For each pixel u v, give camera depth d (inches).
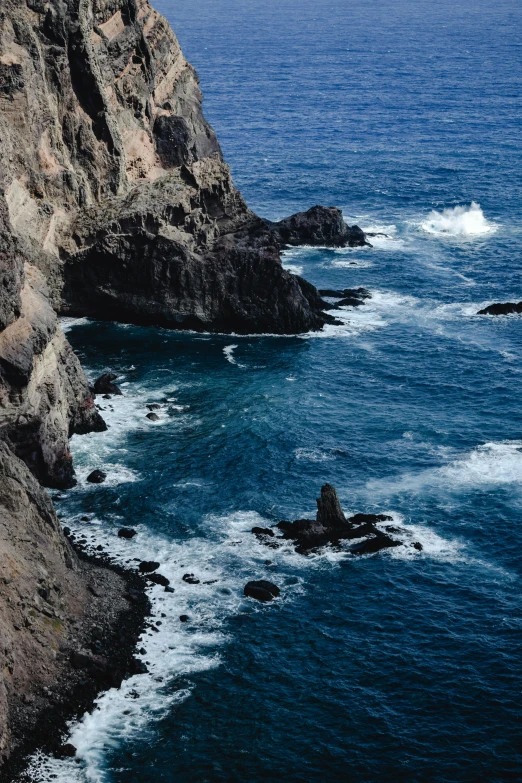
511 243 6496.1
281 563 3186.5
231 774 2420.0
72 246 4982.8
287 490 3592.5
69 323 5059.1
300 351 4830.2
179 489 3577.8
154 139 5969.5
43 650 2645.2
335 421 4114.2
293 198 7500.0
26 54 4722.0
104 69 5408.5
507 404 4284.0
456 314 5319.9
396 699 2662.4
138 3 6077.8
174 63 6382.9
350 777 2423.7
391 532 3356.3
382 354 4805.6
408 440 3966.5
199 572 3132.4
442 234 6673.2
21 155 4660.4
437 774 2434.8
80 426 3941.9
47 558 2878.9
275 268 4982.8
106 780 2380.7
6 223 3464.6
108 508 3452.3
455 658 2807.6
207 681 2689.5
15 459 3011.8
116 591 2979.8
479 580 3139.8
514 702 2655.0
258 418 4119.1
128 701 2603.3
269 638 2859.3
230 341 4940.9
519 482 3654.0
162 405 4224.9
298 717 2591.0
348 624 2930.6
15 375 3336.6
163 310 5012.3
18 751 2416.3
